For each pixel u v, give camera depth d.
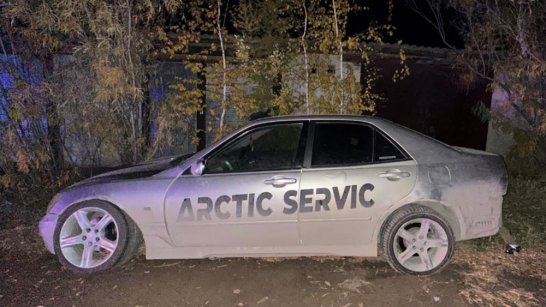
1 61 6.32
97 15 5.63
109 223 4.54
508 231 5.34
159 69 7.57
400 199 4.31
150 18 6.30
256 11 7.39
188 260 4.77
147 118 6.88
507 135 10.51
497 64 7.12
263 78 7.38
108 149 7.21
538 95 7.24
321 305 3.90
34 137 6.57
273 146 4.46
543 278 4.39
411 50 9.16
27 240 5.37
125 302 3.96
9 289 4.18
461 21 8.22
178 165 4.49
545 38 7.13
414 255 4.49
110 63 5.90
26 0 5.57
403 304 3.91
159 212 4.33
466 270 4.54
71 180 6.93
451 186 4.36
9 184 6.52
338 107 7.20
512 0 6.70
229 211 4.29
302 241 4.38
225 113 7.46
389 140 4.46
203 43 7.80
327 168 4.34
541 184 7.80
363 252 4.44
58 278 4.39
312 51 7.39
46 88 6.05
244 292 4.12
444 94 10.30
